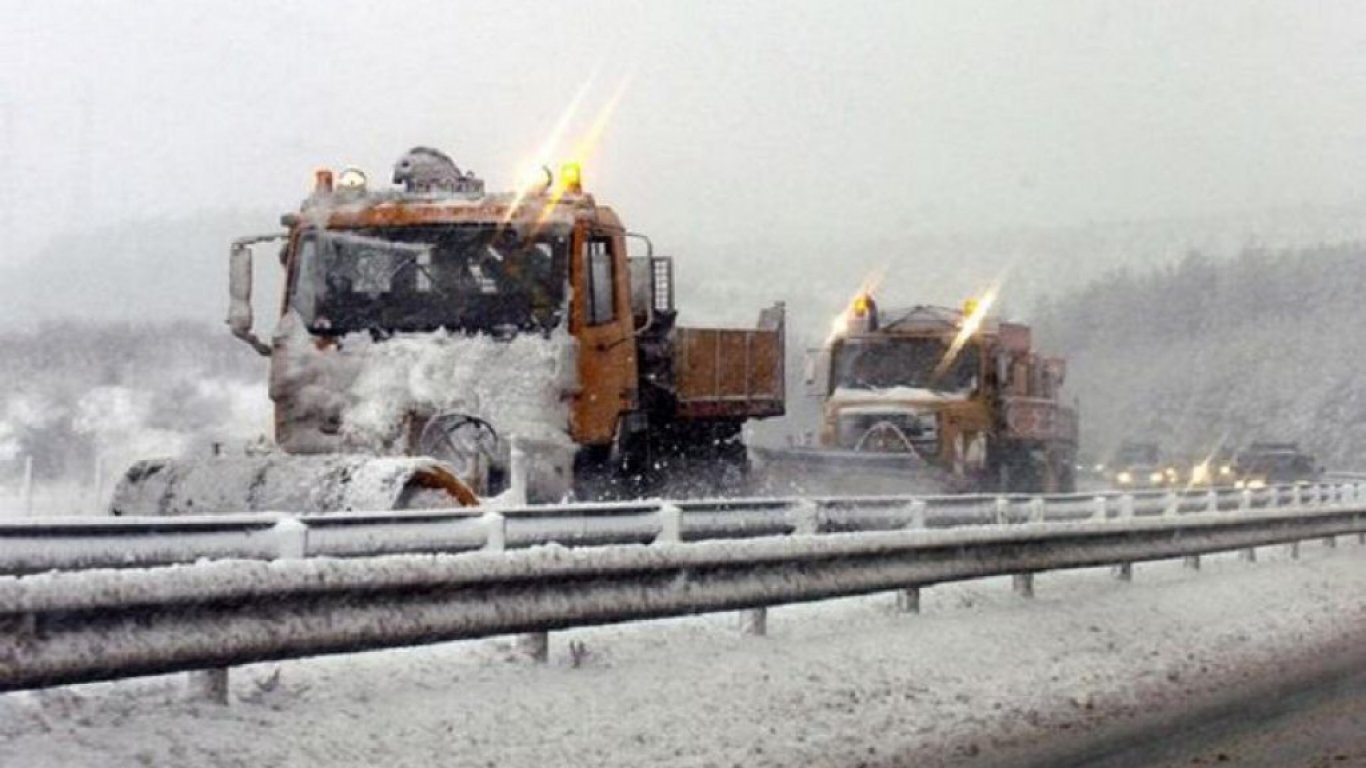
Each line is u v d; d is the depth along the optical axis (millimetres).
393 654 10836
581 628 12156
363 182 16547
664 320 18406
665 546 11773
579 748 9719
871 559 14352
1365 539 28469
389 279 16078
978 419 29453
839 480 25125
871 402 29188
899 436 28734
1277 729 11992
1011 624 15461
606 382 16406
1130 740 11508
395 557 9664
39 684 7840
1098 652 15234
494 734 9602
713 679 11570
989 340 29875
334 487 12539
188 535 9102
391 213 16094
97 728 8406
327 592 9234
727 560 12359
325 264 16203
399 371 15703
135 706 8859
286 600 9062
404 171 16984
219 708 9039
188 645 8516
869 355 29953
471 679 10523
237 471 13086
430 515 10406
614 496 16719
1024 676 13680
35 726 8273
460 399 15609
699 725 10586
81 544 8609
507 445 15477
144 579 8234
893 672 12875
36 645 7816
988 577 16656
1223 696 13727
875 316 30312
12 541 8305
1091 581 19547
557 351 15703
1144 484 50344
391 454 15523
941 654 13734
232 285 16391
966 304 30172
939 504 16406
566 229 15945
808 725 11094
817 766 10156
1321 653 16688
